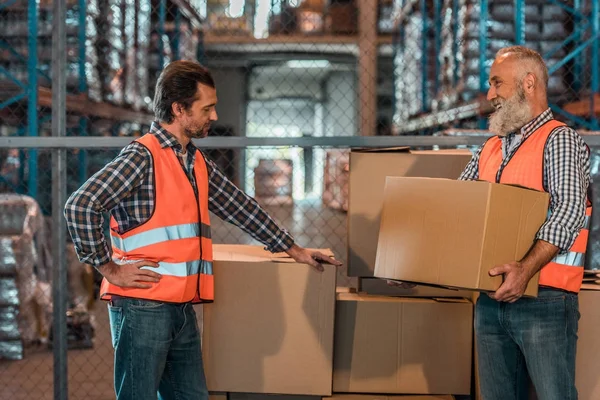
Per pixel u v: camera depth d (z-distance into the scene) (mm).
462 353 3354
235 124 19219
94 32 6824
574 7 7289
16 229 5461
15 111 6984
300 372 3270
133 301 2650
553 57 7242
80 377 4988
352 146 3855
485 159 2969
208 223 2834
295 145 3846
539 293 2707
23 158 6887
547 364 2703
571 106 7199
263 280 3248
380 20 15094
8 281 5312
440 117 9664
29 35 6305
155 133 2707
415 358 3354
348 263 3443
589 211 2801
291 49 17422
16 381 4895
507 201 2619
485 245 2596
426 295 3453
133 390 2664
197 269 2738
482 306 2857
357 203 3426
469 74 7312
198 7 11133
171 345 2777
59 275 3965
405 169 3410
